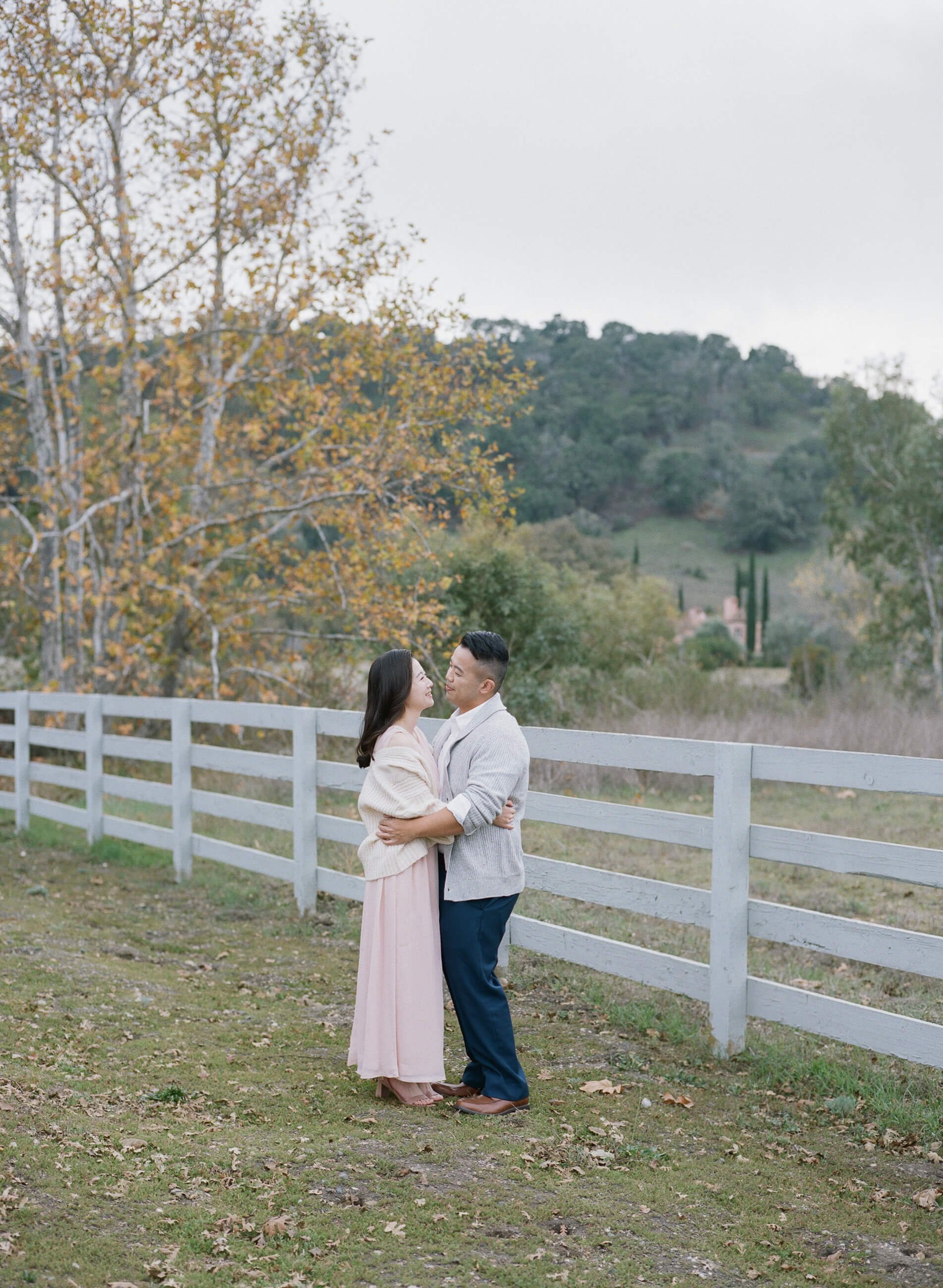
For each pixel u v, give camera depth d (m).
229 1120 4.09
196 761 8.80
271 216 14.41
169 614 15.88
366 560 14.97
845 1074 4.68
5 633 19.05
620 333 169.75
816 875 8.70
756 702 15.93
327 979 6.17
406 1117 4.17
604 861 8.91
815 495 142.38
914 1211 3.55
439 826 4.18
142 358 16.62
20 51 13.90
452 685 4.35
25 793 11.59
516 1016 5.57
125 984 5.88
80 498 15.43
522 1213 3.42
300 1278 3.00
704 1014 5.58
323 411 15.24
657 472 147.25
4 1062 4.52
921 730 13.39
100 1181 3.47
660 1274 3.11
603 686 16.38
